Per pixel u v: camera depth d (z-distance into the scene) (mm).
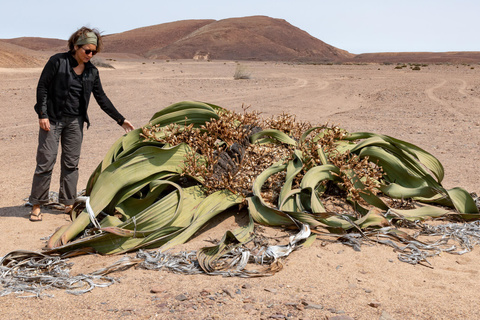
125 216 3779
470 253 3250
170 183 3766
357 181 4078
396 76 33281
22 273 2836
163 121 4492
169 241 3328
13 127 10984
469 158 7055
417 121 11555
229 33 196625
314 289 2605
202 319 2234
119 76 27766
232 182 3967
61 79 3945
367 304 2408
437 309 2346
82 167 6590
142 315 2287
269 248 3035
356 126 10766
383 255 3150
